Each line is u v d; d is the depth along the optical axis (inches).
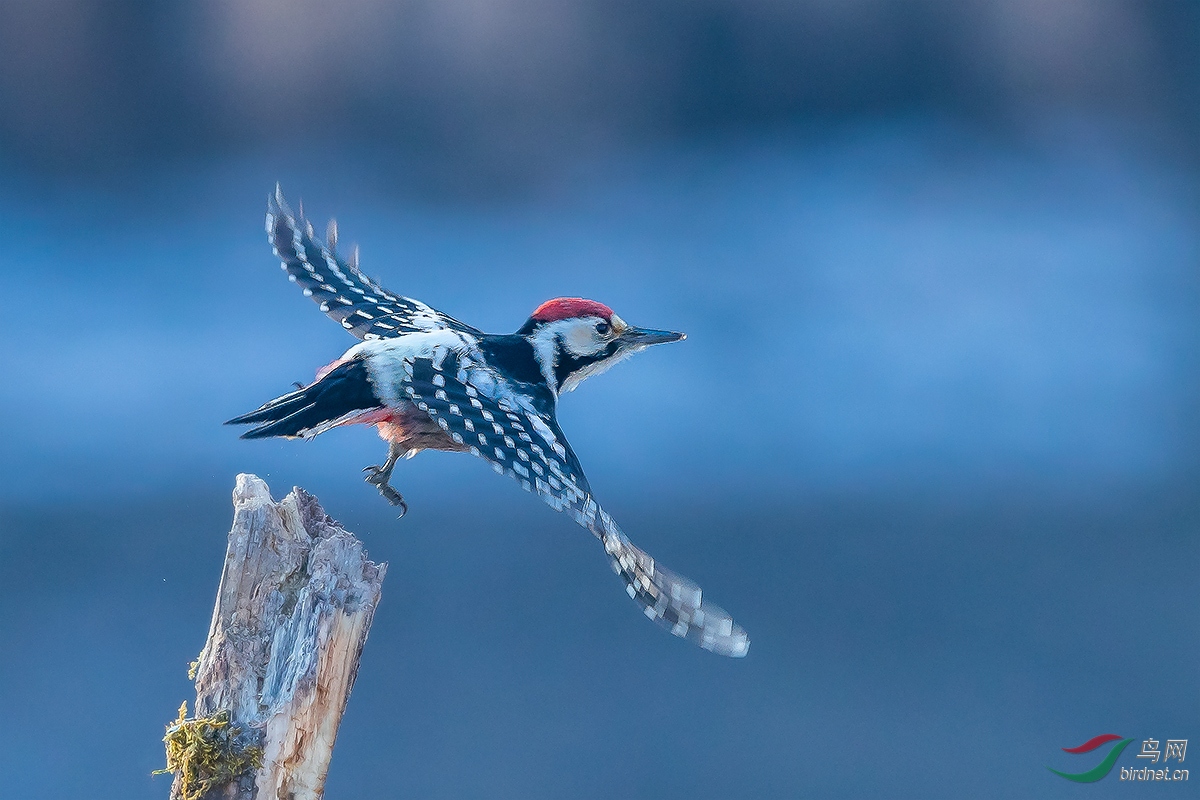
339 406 409.7
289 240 414.9
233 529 405.4
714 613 405.4
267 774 404.2
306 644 404.8
